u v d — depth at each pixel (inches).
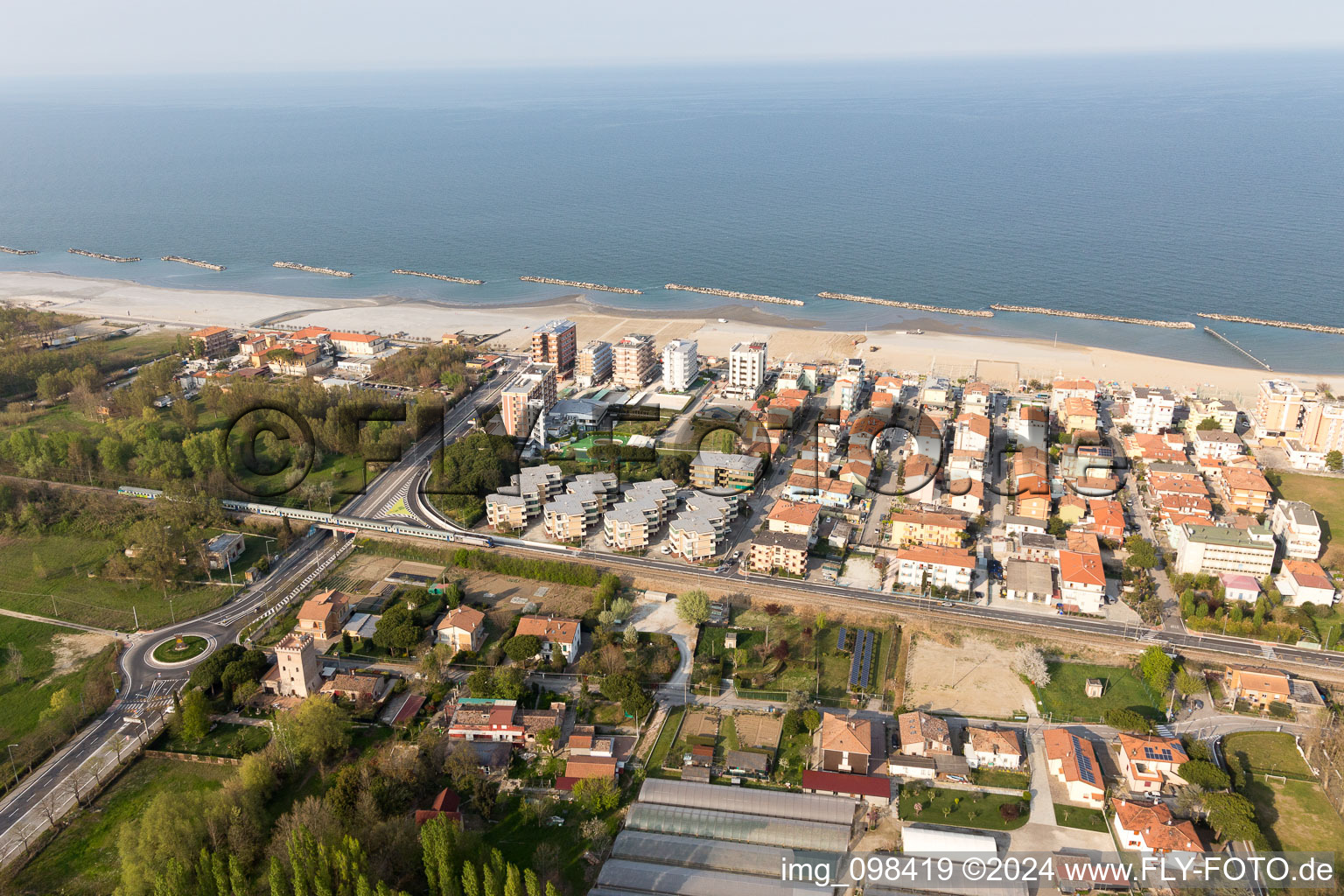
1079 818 7140.8
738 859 6752.0
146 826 6437.0
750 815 7160.4
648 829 7057.1
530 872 5782.5
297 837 6161.4
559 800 7337.6
